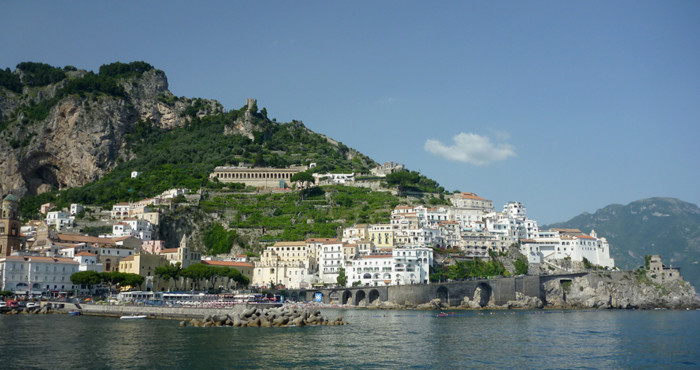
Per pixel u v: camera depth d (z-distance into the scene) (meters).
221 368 136.38
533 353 161.25
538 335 197.25
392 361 147.38
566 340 185.88
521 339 187.00
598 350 167.38
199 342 170.75
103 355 148.50
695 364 149.25
